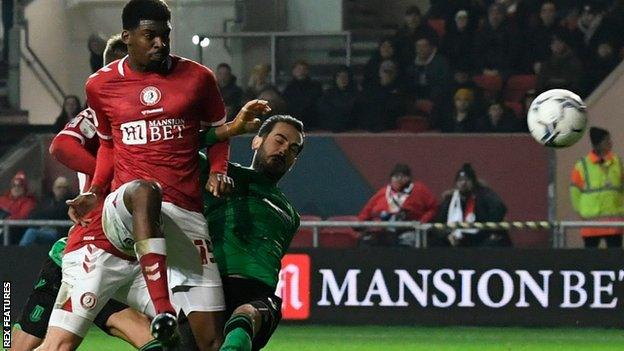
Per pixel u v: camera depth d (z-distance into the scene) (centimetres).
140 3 1458
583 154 3638
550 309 3083
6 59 4347
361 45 4322
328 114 3831
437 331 3033
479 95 3788
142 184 1400
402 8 4503
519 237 3666
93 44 3878
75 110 3894
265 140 1577
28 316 1669
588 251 3069
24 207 3428
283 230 1573
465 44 4028
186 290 1485
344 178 3753
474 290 3094
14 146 3975
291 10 4253
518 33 4031
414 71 3909
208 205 1566
